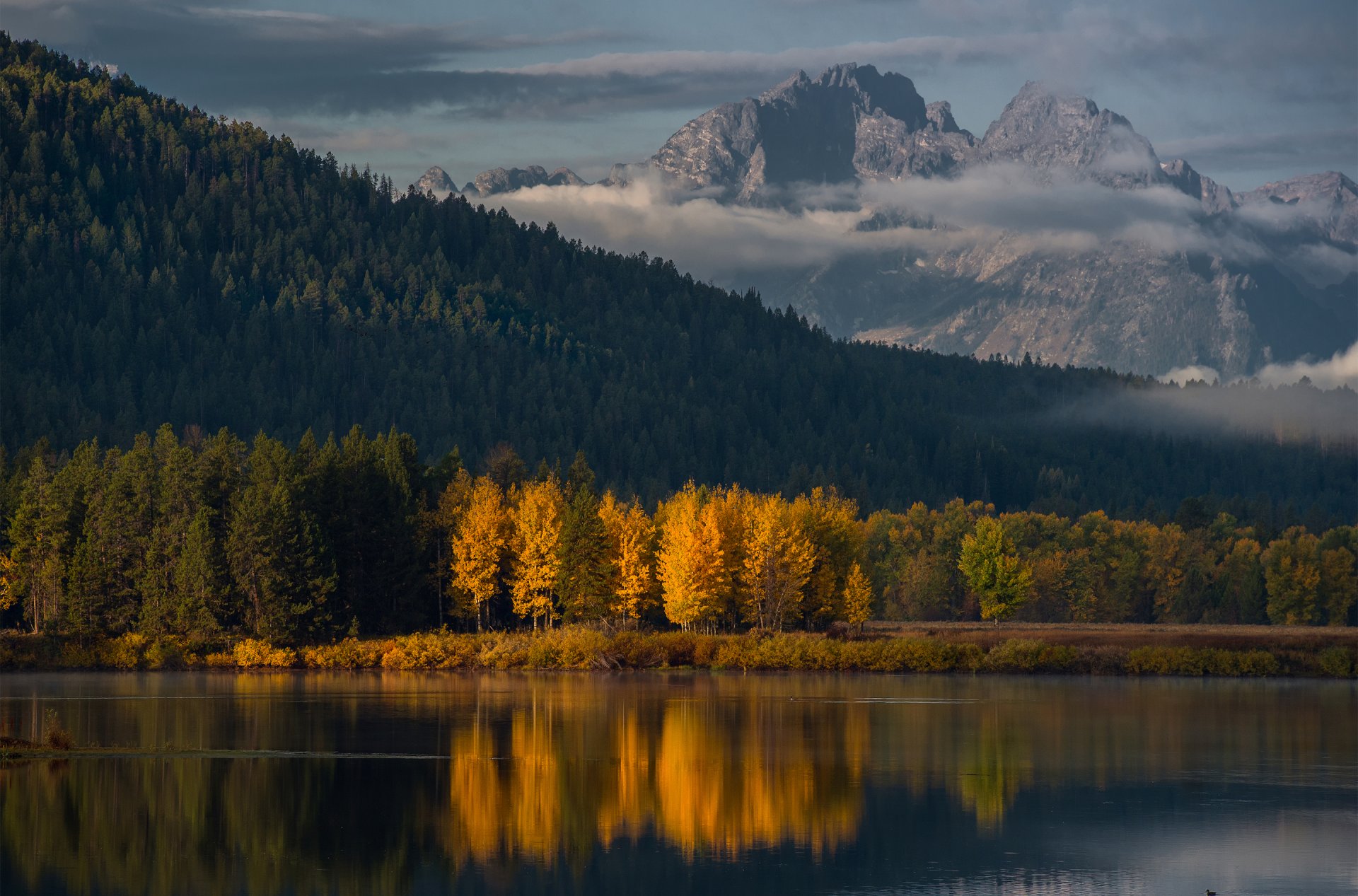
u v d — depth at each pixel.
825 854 63.47
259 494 154.38
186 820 67.69
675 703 117.94
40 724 99.00
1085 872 61.06
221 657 150.62
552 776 81.25
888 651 153.62
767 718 108.19
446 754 88.44
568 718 106.81
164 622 153.25
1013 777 82.50
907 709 114.69
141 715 105.69
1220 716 111.81
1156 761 88.88
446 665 153.25
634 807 73.06
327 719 104.38
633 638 156.75
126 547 159.00
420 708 112.31
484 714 108.75
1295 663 152.75
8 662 148.88
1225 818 71.88
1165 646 156.00
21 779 76.25
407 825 68.06
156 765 81.50
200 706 112.62
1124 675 150.88
